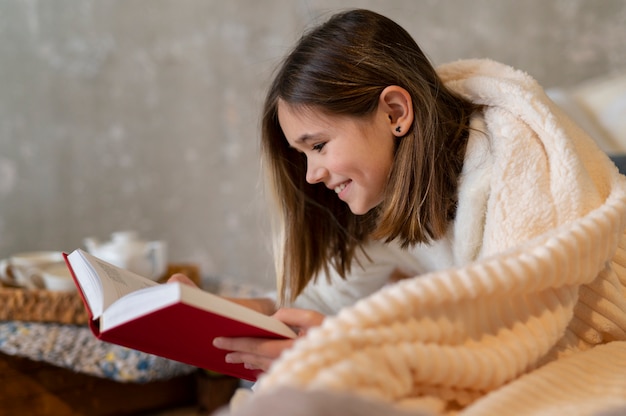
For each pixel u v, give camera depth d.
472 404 0.56
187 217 1.93
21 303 1.21
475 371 0.57
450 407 0.59
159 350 0.75
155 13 1.85
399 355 0.51
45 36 1.75
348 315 0.53
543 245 0.64
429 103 0.90
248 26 1.90
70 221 1.82
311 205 1.09
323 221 1.10
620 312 0.76
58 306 1.22
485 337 0.62
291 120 0.91
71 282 1.26
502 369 0.59
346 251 1.12
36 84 1.75
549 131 0.83
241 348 0.72
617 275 0.80
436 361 0.54
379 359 0.50
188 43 1.88
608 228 0.70
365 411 0.42
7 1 1.71
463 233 0.90
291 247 1.09
